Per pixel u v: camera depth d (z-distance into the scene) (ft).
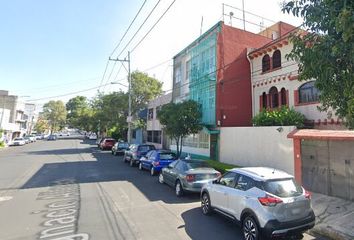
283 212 21.09
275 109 57.26
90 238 23.26
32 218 28.78
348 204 30.66
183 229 25.48
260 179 22.89
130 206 33.37
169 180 42.75
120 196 38.55
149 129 126.52
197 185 36.24
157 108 116.16
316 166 36.40
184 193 38.06
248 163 54.60
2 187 45.37
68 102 384.06
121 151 104.99
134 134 150.61
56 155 104.99
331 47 16.55
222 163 61.21
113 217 29.04
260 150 51.26
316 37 18.16
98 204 34.30
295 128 43.93
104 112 137.90
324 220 27.32
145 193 40.45
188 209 32.14
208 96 72.13
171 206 33.40
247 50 72.74
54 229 25.43
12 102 232.94
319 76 17.60
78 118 269.64
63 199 36.94
